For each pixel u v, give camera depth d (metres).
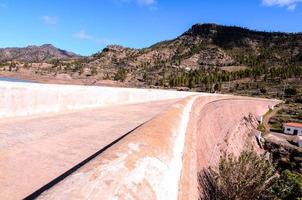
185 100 28.02
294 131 76.25
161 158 8.05
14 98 12.25
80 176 4.96
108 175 5.36
